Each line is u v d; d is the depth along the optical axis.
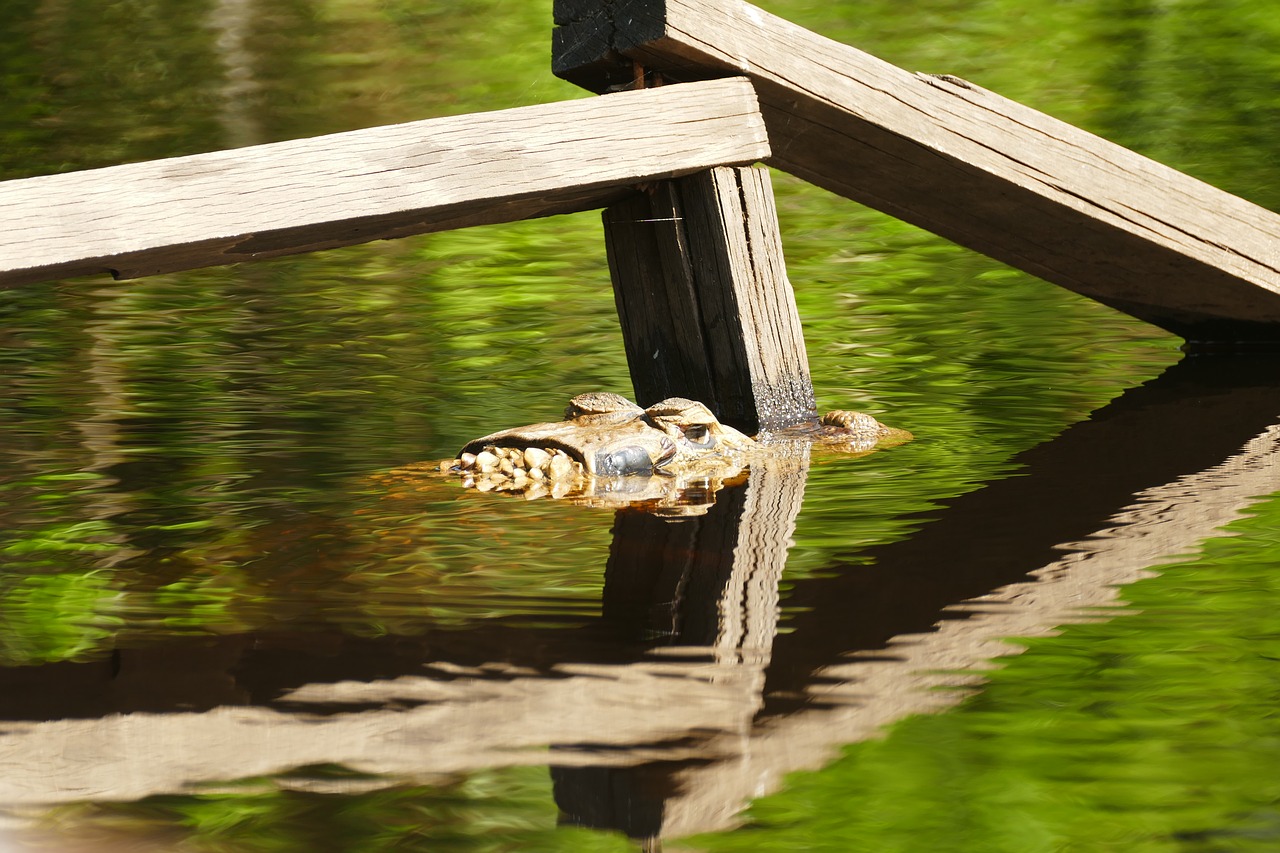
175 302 15.77
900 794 4.54
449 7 37.66
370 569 6.95
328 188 8.55
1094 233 12.02
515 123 9.33
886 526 7.73
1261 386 11.85
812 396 10.82
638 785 4.61
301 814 4.42
